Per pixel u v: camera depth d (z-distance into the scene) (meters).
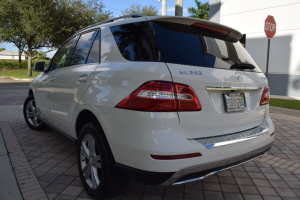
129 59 2.33
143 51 2.25
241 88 2.46
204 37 2.55
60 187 2.82
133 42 2.39
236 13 12.30
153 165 1.96
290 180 3.19
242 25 12.16
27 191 2.69
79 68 3.02
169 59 2.13
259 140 2.54
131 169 2.08
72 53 3.44
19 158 3.58
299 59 10.65
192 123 2.09
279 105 8.17
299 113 7.11
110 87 2.31
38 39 21.12
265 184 3.07
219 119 2.27
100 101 2.35
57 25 21.25
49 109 3.83
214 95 2.30
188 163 2.00
